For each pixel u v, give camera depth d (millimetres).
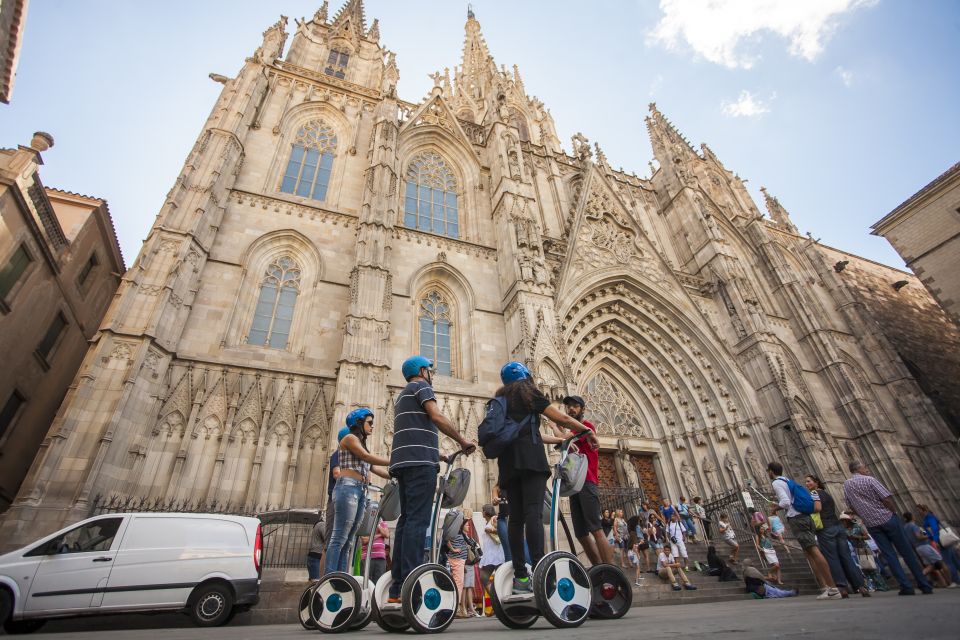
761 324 31016
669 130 49250
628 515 22984
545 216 33875
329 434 18609
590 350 29672
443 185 31891
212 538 10727
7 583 9109
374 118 31359
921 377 40406
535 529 4613
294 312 23000
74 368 26516
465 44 56562
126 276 18562
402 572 4871
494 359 24547
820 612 3629
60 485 14367
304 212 25750
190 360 19156
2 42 11406
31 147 19516
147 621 10852
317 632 5266
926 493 28797
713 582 16047
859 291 46781
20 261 20312
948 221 31453
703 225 36062
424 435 5383
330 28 38438
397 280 25156
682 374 30219
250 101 27875
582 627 3941
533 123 43312
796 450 26531
